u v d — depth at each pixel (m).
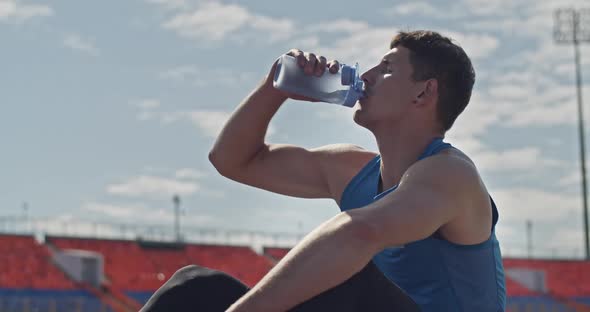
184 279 1.68
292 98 2.33
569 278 37.47
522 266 38.59
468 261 2.06
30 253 28.67
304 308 1.58
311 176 2.63
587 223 38.69
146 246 32.25
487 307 2.14
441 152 2.06
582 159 38.50
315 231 1.64
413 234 1.72
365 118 2.21
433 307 2.10
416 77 2.16
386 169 2.24
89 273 28.27
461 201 1.87
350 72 2.19
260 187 2.69
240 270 32.56
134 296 28.19
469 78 2.22
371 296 1.63
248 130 2.56
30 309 25.50
